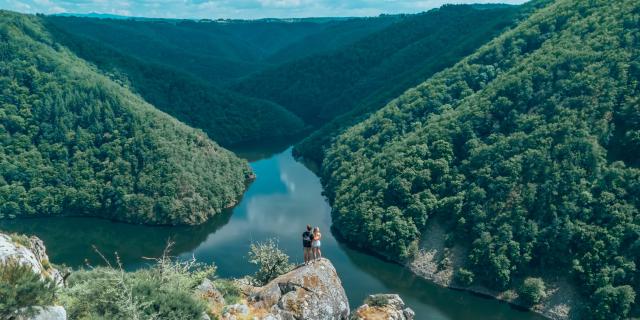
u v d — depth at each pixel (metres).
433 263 80.38
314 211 108.19
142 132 120.50
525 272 72.62
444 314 67.38
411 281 77.38
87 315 22.78
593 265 67.50
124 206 106.19
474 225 80.00
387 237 84.50
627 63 82.75
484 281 74.25
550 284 70.31
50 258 86.19
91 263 84.56
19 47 131.50
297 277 29.34
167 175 109.94
